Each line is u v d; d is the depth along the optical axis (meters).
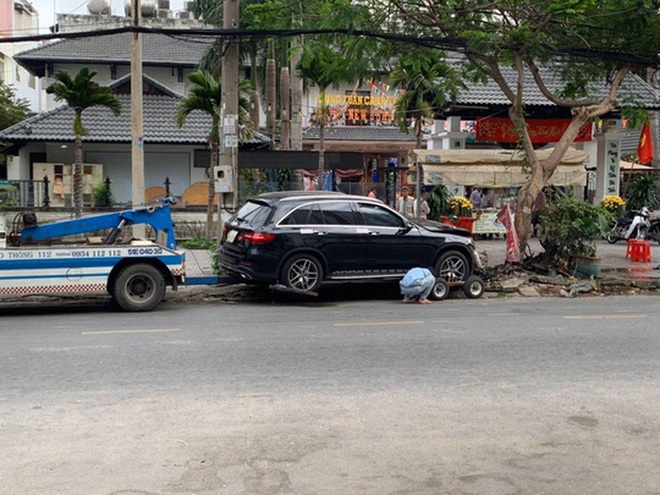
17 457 5.42
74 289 11.75
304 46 15.19
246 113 20.81
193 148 25.06
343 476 5.18
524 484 5.12
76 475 5.12
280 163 21.28
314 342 9.45
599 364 8.39
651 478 5.25
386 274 13.72
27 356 8.53
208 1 28.41
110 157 24.97
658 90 26.42
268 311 12.32
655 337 9.98
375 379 7.62
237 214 13.95
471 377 7.75
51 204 24.06
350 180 38.06
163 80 33.16
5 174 33.66
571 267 15.98
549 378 7.76
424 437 5.96
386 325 10.77
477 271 14.80
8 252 11.42
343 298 14.05
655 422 6.42
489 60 15.73
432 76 22.81
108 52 32.53
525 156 16.66
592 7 14.41
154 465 5.31
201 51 33.50
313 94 38.66
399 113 24.92
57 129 24.14
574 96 18.81
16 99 38.91
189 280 13.24
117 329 10.39
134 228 16.73
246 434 5.95
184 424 6.17
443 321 11.17
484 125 25.53
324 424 6.22
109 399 6.82
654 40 15.42
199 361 8.33
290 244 12.98
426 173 21.16
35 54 31.67
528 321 11.20
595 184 26.94
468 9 14.61
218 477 5.12
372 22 15.01
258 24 15.39
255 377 7.65
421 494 4.93
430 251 14.02
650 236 23.14
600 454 5.68
